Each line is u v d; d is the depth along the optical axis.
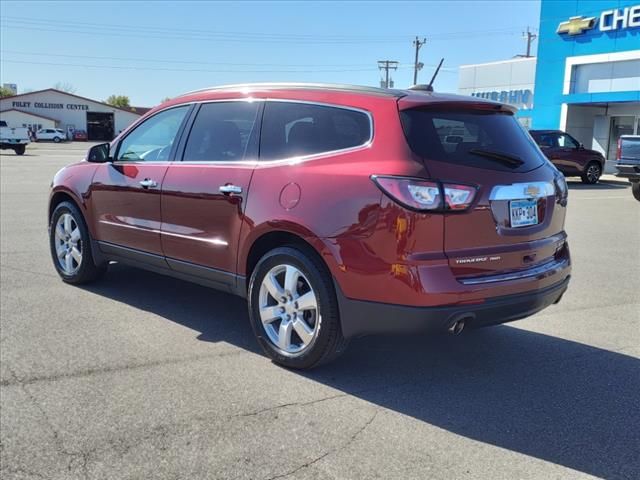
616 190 19.23
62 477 2.94
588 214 12.90
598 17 24.73
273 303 4.31
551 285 4.16
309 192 3.96
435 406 3.74
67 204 6.14
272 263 4.20
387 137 3.76
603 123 26.78
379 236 3.63
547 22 26.78
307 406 3.70
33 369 4.15
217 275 4.64
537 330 5.22
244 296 4.52
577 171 21.23
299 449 3.21
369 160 3.77
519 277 3.89
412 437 3.36
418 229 3.55
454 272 3.64
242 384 3.98
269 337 4.30
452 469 3.06
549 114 27.16
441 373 4.26
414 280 3.55
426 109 3.87
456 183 3.63
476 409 3.71
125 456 3.12
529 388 4.03
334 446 3.25
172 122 5.23
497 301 3.77
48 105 82.44
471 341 4.92
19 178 20.03
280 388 3.94
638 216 12.58
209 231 4.64
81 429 3.38
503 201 3.82
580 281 6.91
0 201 13.41
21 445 3.21
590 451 3.25
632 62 23.92
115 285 6.30
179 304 5.69
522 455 3.20
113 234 5.60
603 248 8.94
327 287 3.92
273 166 4.26
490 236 3.78
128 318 5.26
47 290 6.09
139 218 5.27
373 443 3.29
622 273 7.31
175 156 5.07
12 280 6.45
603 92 24.94
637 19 23.34
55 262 6.41
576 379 4.19
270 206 4.15
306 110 4.27
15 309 5.46
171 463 3.06
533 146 4.38
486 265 3.77
